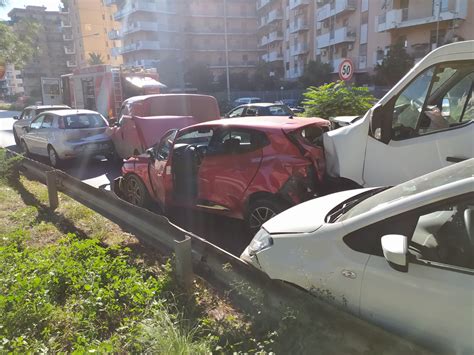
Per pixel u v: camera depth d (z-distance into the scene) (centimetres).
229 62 7506
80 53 7988
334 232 284
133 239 529
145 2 6669
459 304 223
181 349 270
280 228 329
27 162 843
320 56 5216
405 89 456
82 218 620
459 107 445
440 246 250
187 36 7188
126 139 1027
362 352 245
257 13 7425
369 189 394
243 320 321
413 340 242
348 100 1095
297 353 261
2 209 671
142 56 6919
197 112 1123
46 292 356
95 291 360
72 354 274
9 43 1193
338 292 275
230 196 534
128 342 292
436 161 439
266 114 1388
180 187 592
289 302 282
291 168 486
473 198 237
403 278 243
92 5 7775
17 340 286
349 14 4512
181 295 357
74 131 1098
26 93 9300
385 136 470
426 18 3441
